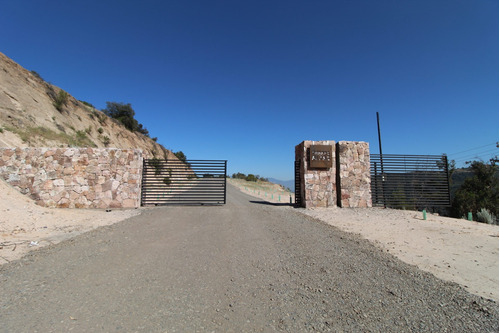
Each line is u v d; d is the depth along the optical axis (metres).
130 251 5.87
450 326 3.10
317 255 5.77
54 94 27.50
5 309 3.30
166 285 4.12
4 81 21.23
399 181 15.41
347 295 3.87
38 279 4.27
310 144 14.58
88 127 29.09
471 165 18.36
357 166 14.79
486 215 12.93
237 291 3.94
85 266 4.89
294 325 3.06
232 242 6.75
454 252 6.45
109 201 13.05
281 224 9.27
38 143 18.19
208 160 15.16
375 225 9.84
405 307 3.55
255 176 65.88
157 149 44.69
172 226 8.71
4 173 12.58
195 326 3.00
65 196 12.82
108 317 3.16
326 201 14.42
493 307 3.57
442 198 15.59
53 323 3.00
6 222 7.99
